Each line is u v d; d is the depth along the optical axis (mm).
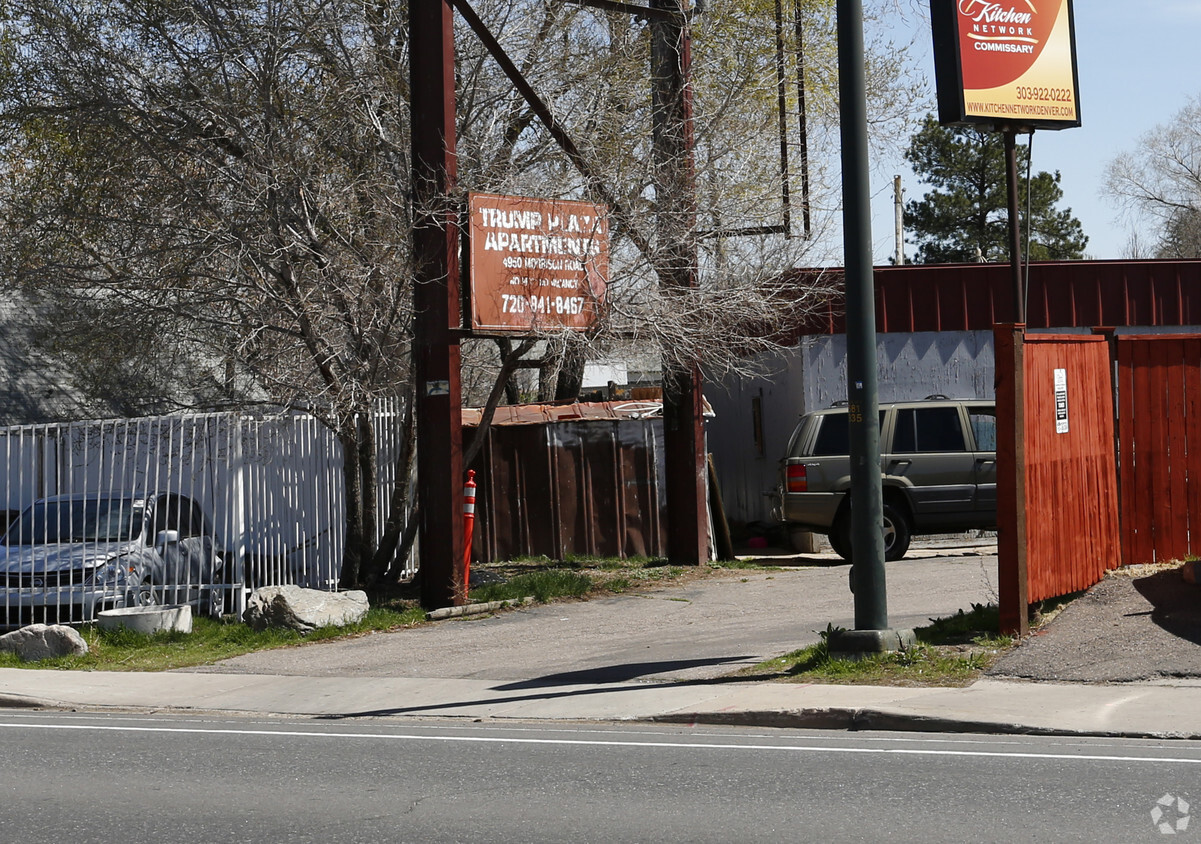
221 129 16281
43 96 17000
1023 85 17062
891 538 18156
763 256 17656
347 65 16609
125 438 15883
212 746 9039
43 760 8617
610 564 18719
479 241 15188
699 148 18094
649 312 16062
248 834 6492
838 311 21125
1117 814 6320
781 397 22594
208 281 16391
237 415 16000
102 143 16609
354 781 7723
